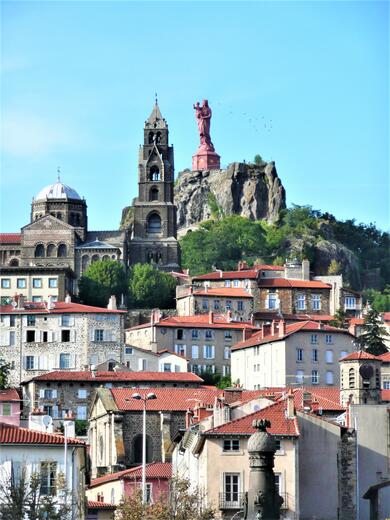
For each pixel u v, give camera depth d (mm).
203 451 185250
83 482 173500
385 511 187875
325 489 190125
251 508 124375
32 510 146625
